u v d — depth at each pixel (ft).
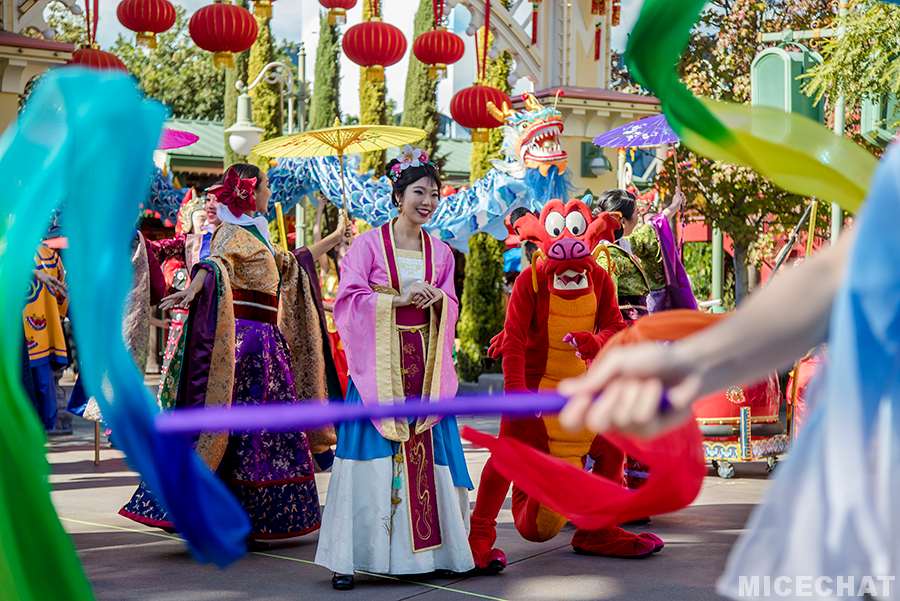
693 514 17.48
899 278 2.48
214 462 14.21
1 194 3.98
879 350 2.61
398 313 13.29
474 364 42.27
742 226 36.09
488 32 33.53
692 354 2.32
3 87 27.63
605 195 18.03
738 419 21.31
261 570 13.50
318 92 72.74
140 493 14.88
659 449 3.23
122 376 3.38
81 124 3.55
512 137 27.07
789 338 2.42
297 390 16.61
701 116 3.40
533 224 13.83
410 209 13.60
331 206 32.76
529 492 3.78
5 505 4.63
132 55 90.68
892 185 2.53
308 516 15.15
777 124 3.70
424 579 13.08
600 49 36.37
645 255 18.10
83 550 14.62
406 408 2.67
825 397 2.82
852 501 2.61
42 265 22.44
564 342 13.66
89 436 28.71
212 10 27.66
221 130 65.00
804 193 3.72
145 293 17.48
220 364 14.74
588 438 13.52
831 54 24.35
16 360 4.46
